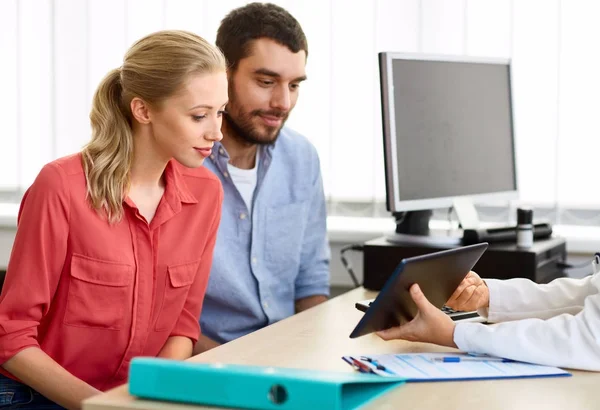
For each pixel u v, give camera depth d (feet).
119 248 6.53
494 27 10.16
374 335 6.50
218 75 6.33
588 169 10.00
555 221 10.12
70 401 6.09
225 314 8.36
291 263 8.67
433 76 8.59
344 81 10.50
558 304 6.47
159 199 6.81
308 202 8.81
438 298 6.22
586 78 9.93
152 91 6.26
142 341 6.78
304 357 5.85
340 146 10.58
